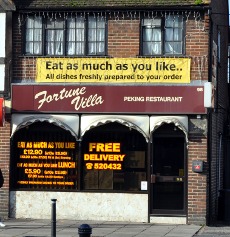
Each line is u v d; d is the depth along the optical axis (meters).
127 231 18.47
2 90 20.89
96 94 20.47
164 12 20.42
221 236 17.84
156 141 20.44
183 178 20.25
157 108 20.19
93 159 20.73
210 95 19.69
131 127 20.17
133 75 20.44
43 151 20.95
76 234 17.66
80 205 20.66
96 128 20.67
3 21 20.95
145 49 20.58
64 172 20.84
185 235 17.86
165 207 20.31
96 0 20.70
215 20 22.22
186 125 20.09
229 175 25.55
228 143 25.83
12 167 20.95
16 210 20.86
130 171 20.58
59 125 20.38
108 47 20.61
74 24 20.88
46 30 20.94
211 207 21.22
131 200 20.44
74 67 20.67
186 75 20.22
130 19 20.56
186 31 20.31
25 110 20.70
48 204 20.77
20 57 20.91
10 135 20.81
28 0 20.95
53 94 20.64
